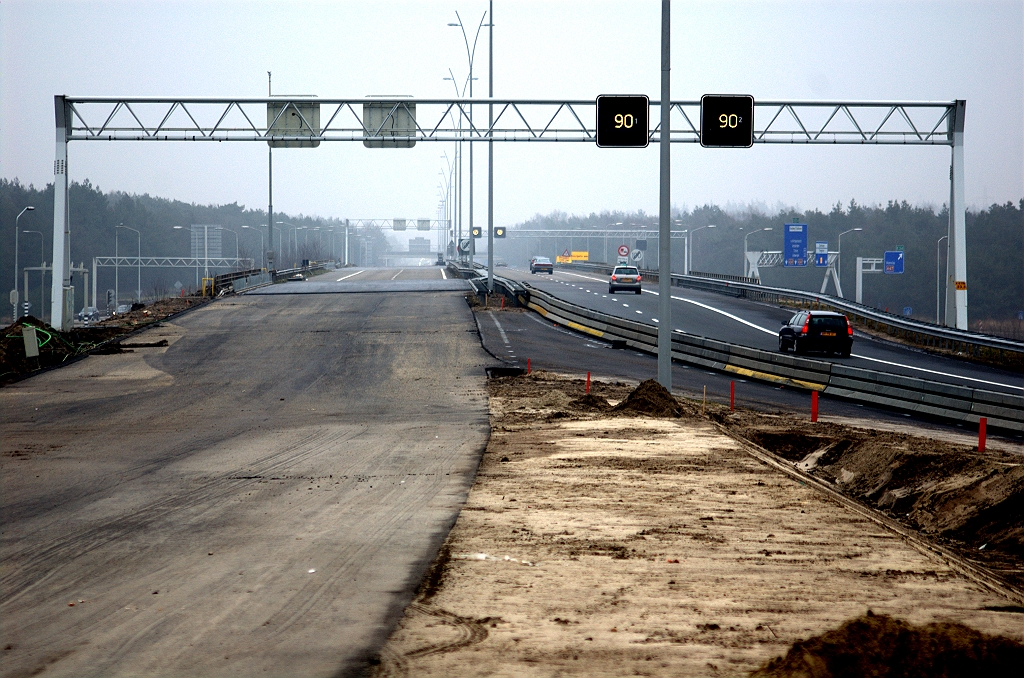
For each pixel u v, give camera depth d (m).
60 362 67.44
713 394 55.88
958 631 12.59
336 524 22.67
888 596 16.80
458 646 14.02
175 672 13.04
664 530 21.67
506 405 48.03
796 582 17.59
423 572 18.20
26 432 40.53
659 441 35.72
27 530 22.39
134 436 39.19
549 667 13.15
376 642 14.20
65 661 13.52
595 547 20.09
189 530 22.22
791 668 12.14
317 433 39.66
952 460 29.17
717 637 14.43
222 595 16.80
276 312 100.69
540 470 29.94
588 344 80.31
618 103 51.47
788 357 60.81
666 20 46.50
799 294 116.56
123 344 77.12
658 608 15.91
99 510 24.73
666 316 47.03
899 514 27.52
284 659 13.52
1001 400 46.06
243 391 54.75
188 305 108.75
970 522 24.52
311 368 64.44
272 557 19.53
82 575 18.31
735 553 19.67
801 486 27.28
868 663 12.04
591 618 15.35
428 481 28.47
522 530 21.69
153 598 16.67
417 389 54.88
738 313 107.38
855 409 51.94
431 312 99.88
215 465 32.03
